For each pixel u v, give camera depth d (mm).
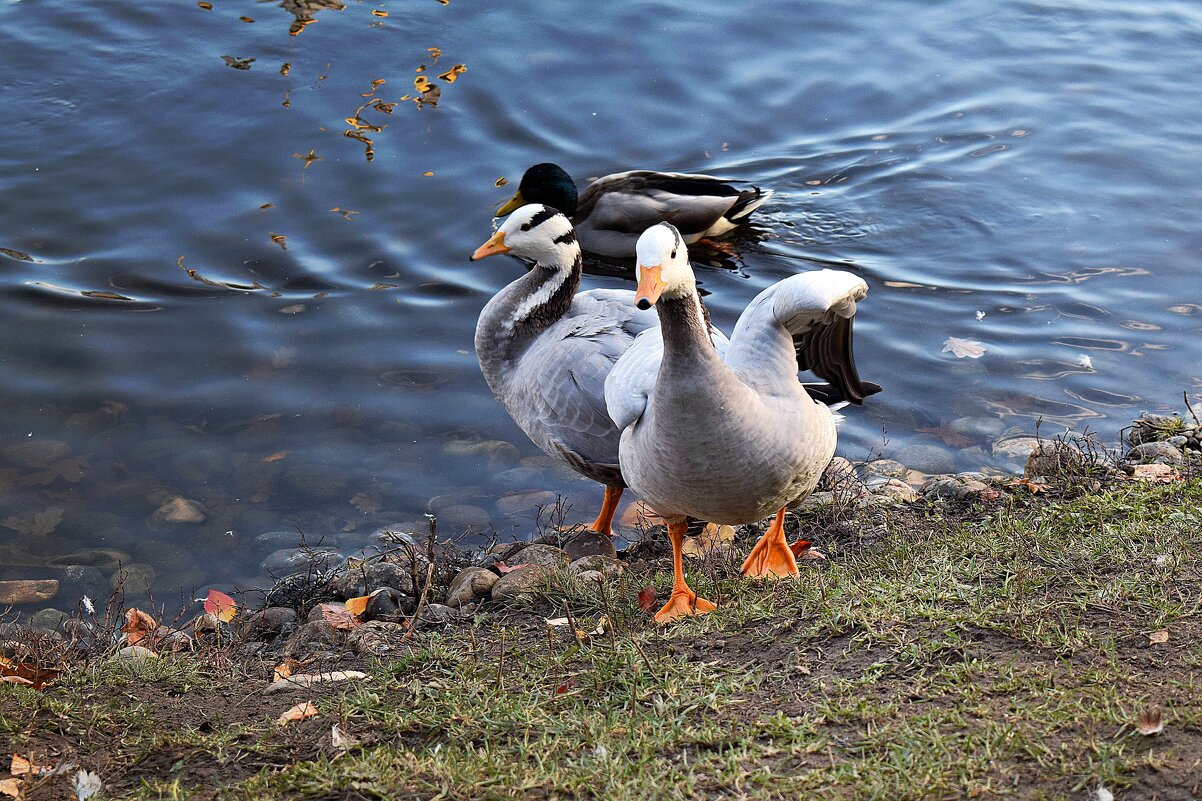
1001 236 9609
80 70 11273
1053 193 10148
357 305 8547
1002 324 8469
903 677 3982
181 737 4047
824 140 11062
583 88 11586
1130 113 11336
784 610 4645
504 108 11148
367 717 4133
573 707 4055
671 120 11227
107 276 8633
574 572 5543
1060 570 4738
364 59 11758
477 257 6820
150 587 6078
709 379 4566
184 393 7551
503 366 6902
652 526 6633
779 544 5473
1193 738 3391
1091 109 11414
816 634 4363
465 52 11984
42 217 9203
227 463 6992
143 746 4016
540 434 6570
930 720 3639
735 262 9391
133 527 6465
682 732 3758
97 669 4609
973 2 13633
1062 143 10875
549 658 4512
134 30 12055
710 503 4875
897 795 3309
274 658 5152
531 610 5273
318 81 11312
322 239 9266
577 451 6375
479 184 10102
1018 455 7051
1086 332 8328
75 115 10578
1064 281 8953
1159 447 6660
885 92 11758
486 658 4680
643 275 4355
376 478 6961
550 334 6691
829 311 5289
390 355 8062
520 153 10586
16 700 4246
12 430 7121
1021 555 5027
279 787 3646
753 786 3432
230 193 9703
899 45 12617
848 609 4473
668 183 9914
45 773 3834
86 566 6172
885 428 7480
